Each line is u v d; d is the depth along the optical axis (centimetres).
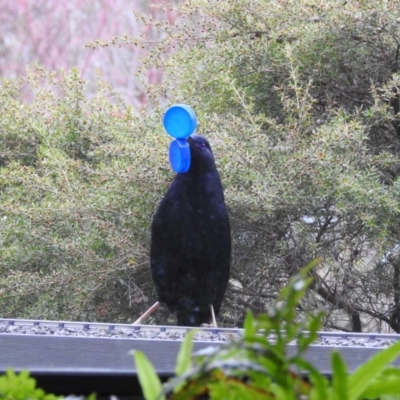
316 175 1069
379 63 1270
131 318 1209
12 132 1283
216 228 785
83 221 1134
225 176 1089
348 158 1094
